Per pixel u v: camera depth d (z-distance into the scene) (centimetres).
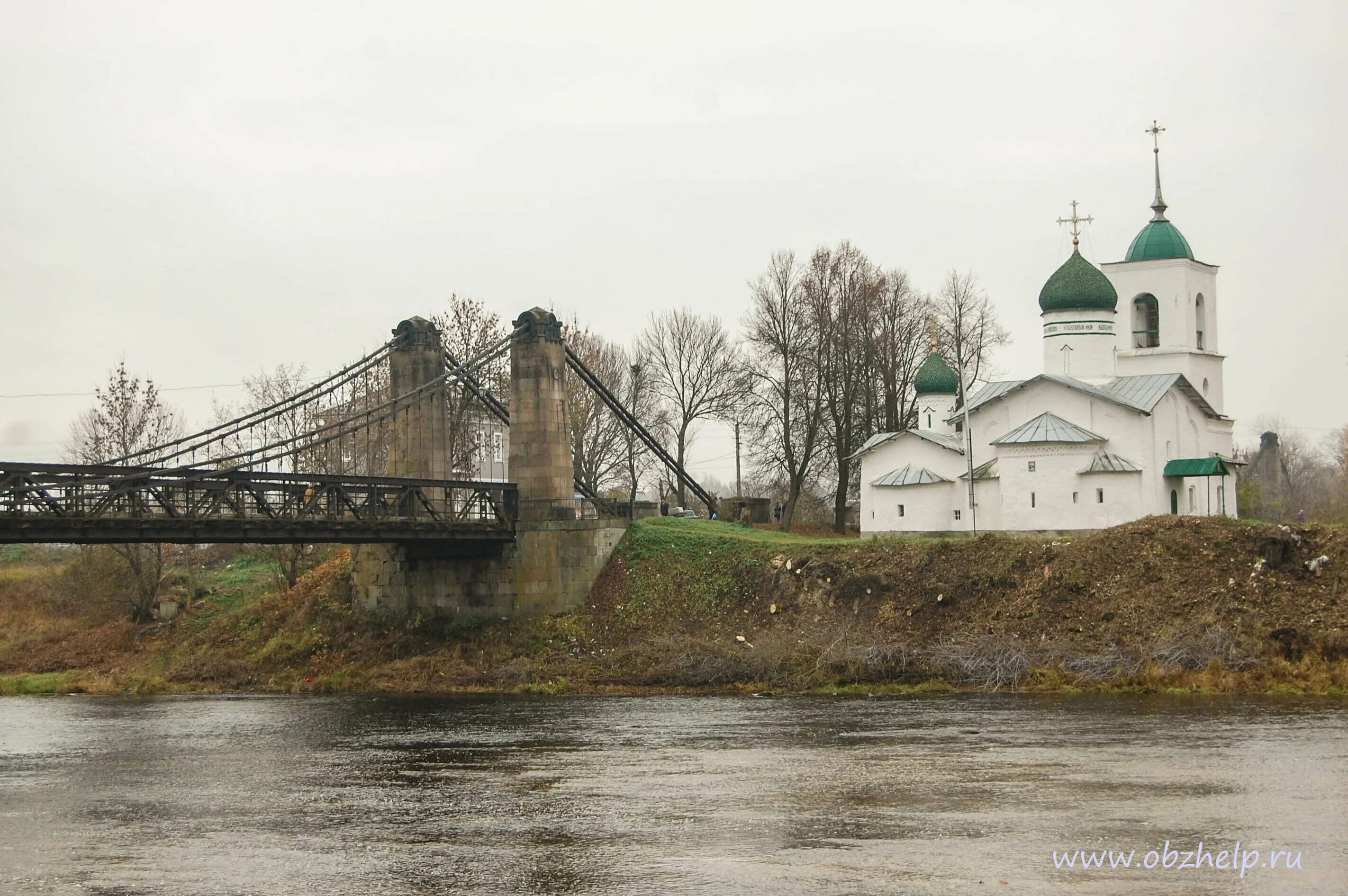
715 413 10844
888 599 6406
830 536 9612
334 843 3450
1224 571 5991
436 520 6694
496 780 4194
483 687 6475
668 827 3484
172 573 8750
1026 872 2989
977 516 8500
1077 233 8688
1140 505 7781
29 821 3797
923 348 10975
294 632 7450
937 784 3841
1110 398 7981
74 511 4897
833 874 3012
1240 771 3884
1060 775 3903
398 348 7325
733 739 4747
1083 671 5594
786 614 6594
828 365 9806
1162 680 5422
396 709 5900
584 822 3581
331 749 4888
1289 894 2819
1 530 4556
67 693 6900
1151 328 9175
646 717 5338
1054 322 8644
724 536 7275
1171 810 3466
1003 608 6144
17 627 8231
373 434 8150
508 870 3136
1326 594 5778
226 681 7006
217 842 3494
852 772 4059
